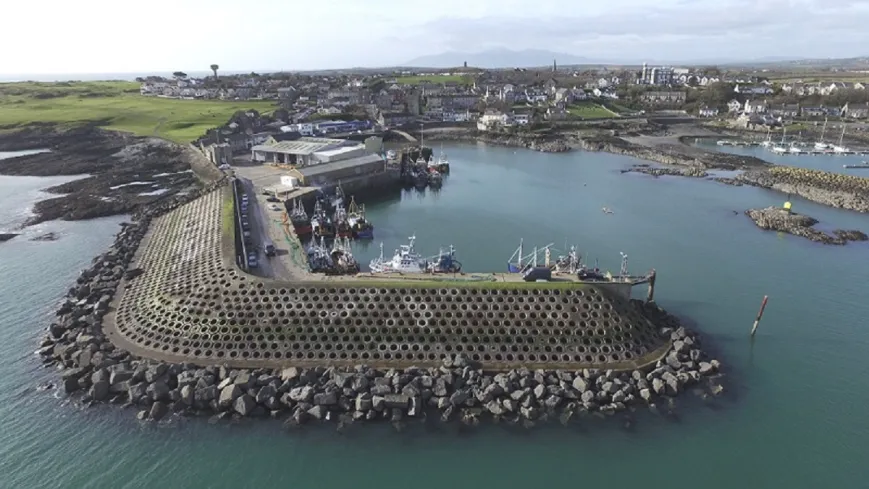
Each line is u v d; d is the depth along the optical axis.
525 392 44.44
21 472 37.97
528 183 137.75
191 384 44.59
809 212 108.62
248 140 158.12
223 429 41.62
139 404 43.81
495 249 86.56
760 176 136.12
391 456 39.44
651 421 43.41
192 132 167.75
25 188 122.44
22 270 73.31
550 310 52.59
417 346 50.06
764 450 40.97
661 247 87.25
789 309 64.81
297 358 48.84
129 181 126.06
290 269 62.75
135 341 51.88
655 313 59.69
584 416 43.50
